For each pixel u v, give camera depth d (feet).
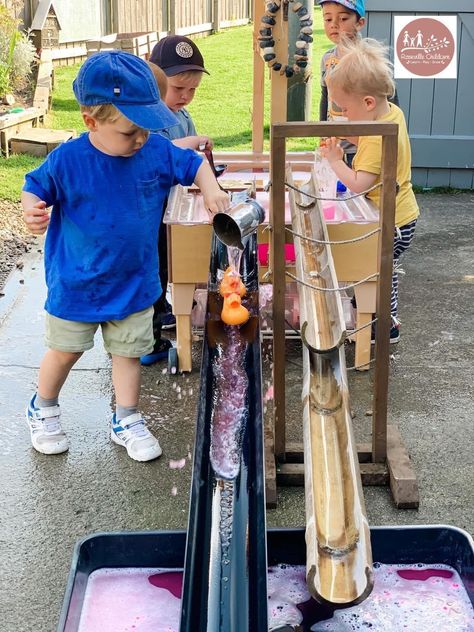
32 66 27.81
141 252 9.12
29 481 9.05
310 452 6.97
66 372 9.52
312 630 6.76
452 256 16.21
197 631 5.94
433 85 19.89
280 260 8.36
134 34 29.63
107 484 8.99
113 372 9.62
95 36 37.22
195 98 30.83
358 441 9.71
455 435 9.90
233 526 6.69
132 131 8.46
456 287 14.65
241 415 7.46
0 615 7.12
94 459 9.48
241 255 8.52
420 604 7.04
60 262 9.10
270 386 11.00
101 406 10.70
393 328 12.21
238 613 6.07
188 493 8.82
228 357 8.04
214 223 7.82
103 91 8.23
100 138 8.63
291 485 8.92
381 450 8.91
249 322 8.16
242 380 7.79
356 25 14.08
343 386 7.60
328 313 8.11
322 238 8.86
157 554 7.48
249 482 6.95
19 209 18.78
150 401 10.84
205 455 7.14
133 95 8.28
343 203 11.47
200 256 10.89
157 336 11.84
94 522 8.34
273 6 9.91
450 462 9.34
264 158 14.46
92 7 36.76
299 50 9.99
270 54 9.98
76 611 6.90
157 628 6.86
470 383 11.21
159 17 42.01
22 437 9.95
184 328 11.39
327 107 15.11
